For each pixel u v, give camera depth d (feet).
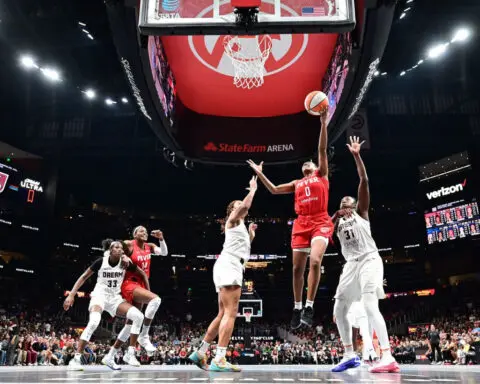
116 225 128.26
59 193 111.45
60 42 69.31
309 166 18.24
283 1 24.82
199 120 53.26
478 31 70.44
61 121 101.45
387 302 125.80
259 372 16.72
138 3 29.58
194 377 12.71
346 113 44.29
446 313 104.83
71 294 20.83
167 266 135.54
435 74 88.94
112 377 12.98
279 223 140.15
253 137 53.57
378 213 131.44
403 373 15.10
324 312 129.90
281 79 48.88
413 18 65.72
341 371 17.43
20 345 52.54
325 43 43.75
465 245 104.17
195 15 25.11
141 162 117.70
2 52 74.18
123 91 83.56
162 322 118.42
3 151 98.43
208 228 138.51
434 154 110.42
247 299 81.00
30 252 102.83
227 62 46.42
